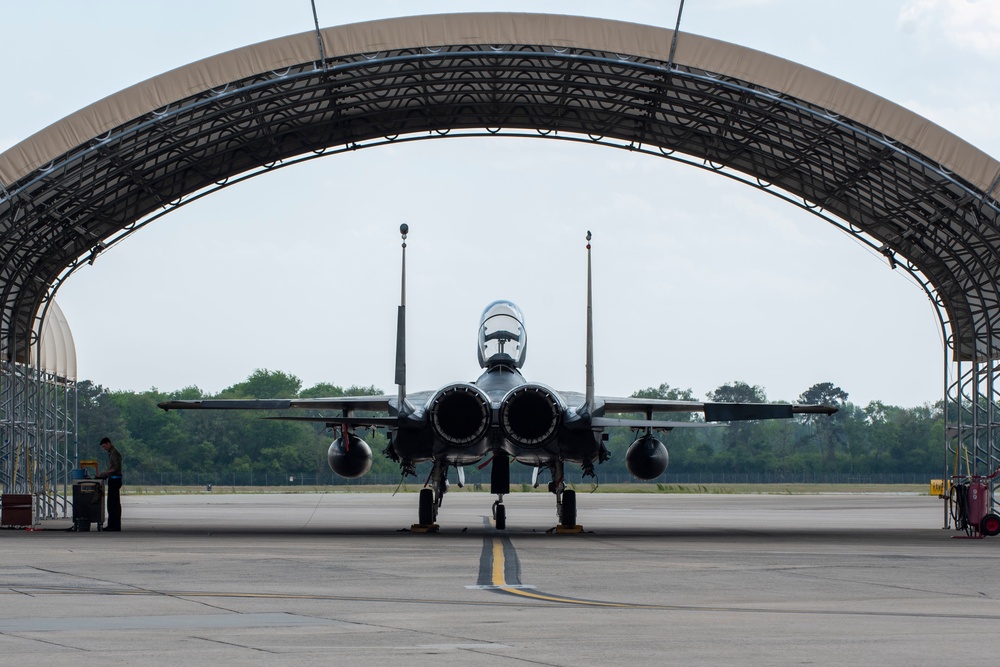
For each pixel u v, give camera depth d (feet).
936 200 145.48
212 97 134.21
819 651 42.80
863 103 132.05
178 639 45.39
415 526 134.51
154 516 195.93
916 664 40.01
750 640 45.57
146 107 131.64
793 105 134.82
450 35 134.31
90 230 165.58
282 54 133.39
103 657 40.86
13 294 165.37
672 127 161.99
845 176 155.12
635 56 134.82
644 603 59.11
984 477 150.41
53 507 183.32
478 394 114.01
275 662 39.88
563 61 142.10
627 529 149.89
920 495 419.95
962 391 165.07
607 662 40.16
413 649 42.91
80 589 64.28
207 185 167.73
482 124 170.30
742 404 126.41
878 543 115.55
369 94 155.84
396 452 124.77
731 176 170.09
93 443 643.86
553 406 113.80
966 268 154.81
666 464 145.79
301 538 118.83
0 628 48.42
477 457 129.80
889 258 168.55
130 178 155.43
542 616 53.11
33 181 131.54
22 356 168.55
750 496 396.78
